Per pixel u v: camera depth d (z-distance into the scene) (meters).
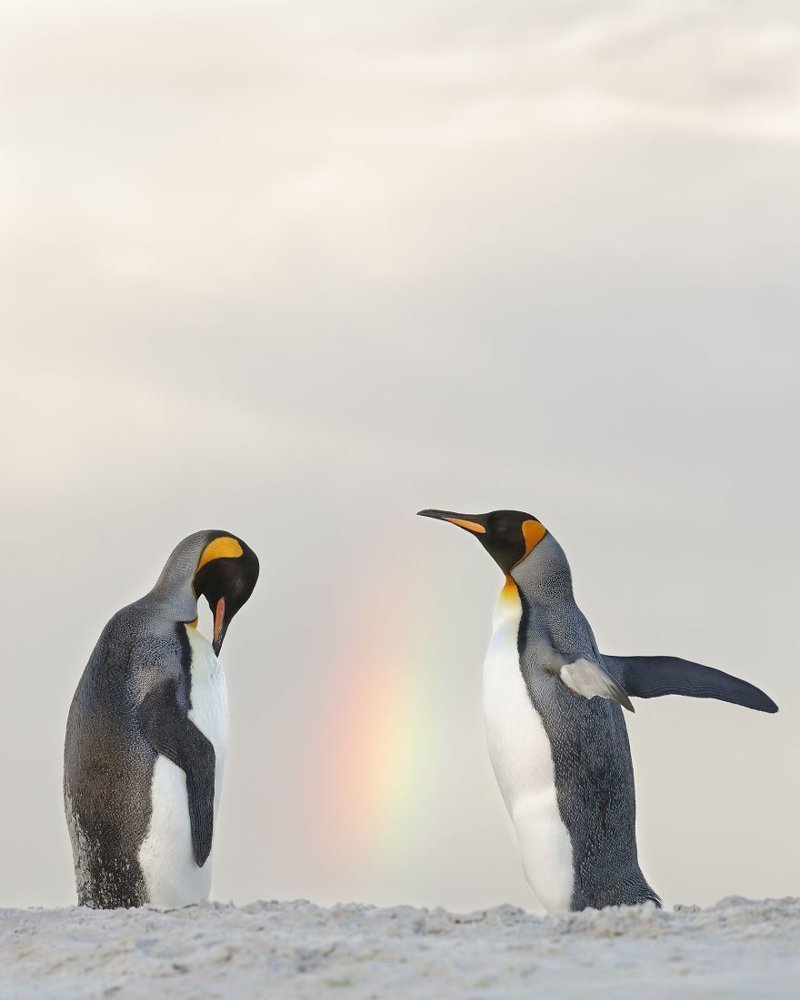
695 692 14.23
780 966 6.93
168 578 14.66
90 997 7.09
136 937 8.49
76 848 13.51
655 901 13.22
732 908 9.00
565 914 9.00
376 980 6.90
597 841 13.22
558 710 13.26
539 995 6.40
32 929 9.42
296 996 6.72
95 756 13.38
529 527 14.21
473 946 7.70
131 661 13.73
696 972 6.84
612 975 6.81
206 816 13.33
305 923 8.92
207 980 7.18
